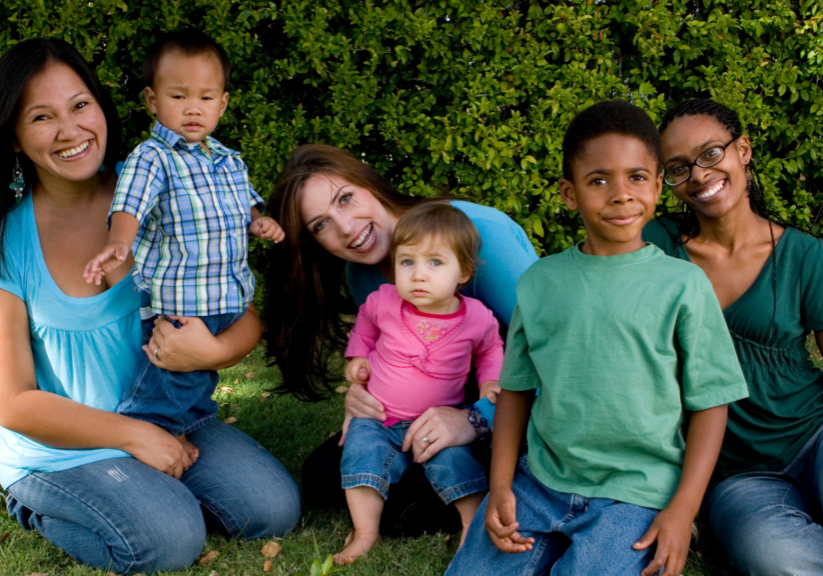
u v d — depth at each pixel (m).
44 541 2.68
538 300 2.31
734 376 2.18
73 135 2.49
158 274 2.68
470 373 3.02
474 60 5.04
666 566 2.02
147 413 2.69
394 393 2.80
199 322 2.69
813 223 5.34
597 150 2.09
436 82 5.11
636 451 2.19
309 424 3.93
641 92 4.98
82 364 2.67
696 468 2.14
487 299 2.99
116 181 2.84
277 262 3.13
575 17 4.91
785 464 2.51
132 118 5.07
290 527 2.81
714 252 2.65
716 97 4.98
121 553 2.44
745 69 4.97
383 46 5.14
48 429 2.49
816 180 5.39
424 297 2.70
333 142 5.14
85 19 4.73
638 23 4.92
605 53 5.00
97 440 2.56
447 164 5.17
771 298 2.51
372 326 2.96
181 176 2.70
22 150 2.57
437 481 2.61
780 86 4.97
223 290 2.77
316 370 3.47
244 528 2.73
